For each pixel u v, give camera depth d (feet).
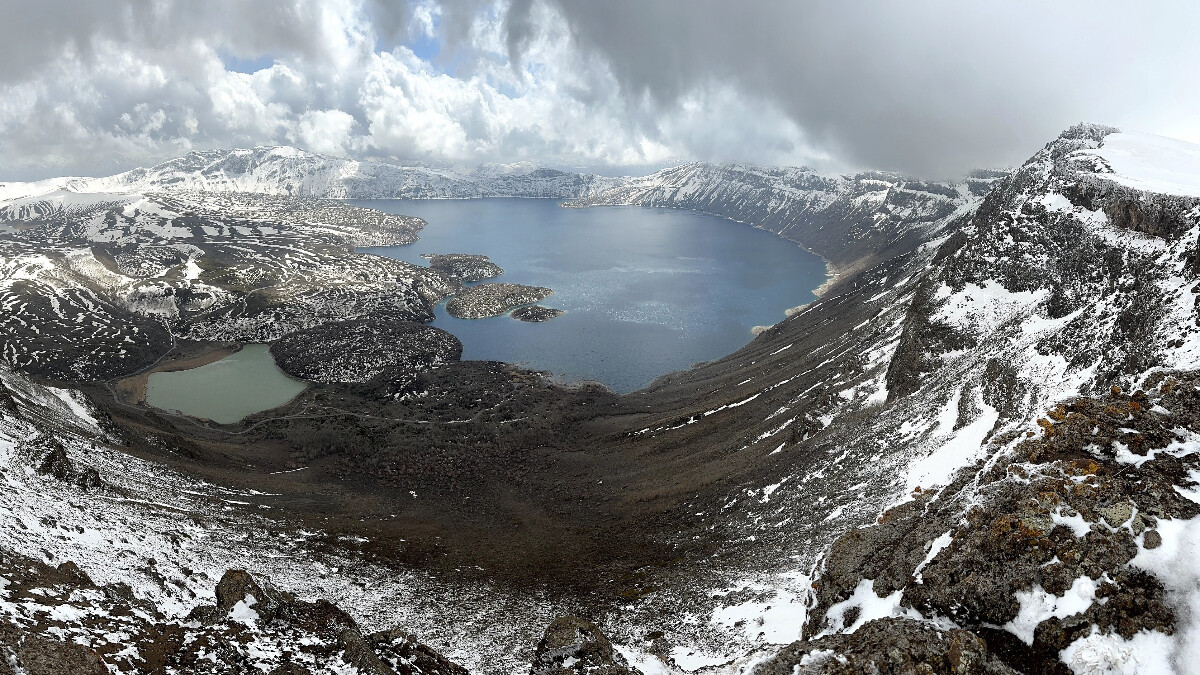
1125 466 111.96
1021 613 96.99
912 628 100.42
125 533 187.93
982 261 371.15
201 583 168.14
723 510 282.97
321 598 197.06
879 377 370.32
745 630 160.25
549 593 227.61
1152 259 253.24
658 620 190.19
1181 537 94.07
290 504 300.40
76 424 301.02
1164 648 84.58
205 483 292.81
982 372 280.51
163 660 114.62
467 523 318.65
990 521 111.24
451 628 195.62
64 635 107.55
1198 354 168.25
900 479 227.81
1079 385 221.05
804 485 269.44
